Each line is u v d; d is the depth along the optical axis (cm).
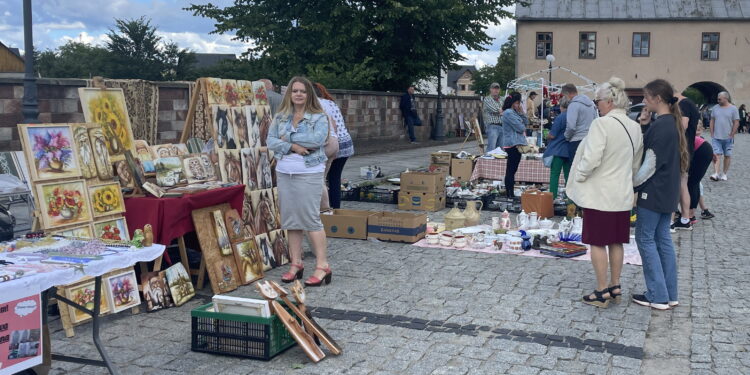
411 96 2506
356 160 1900
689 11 4316
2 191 562
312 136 611
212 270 596
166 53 7875
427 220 933
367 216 827
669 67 4338
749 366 441
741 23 4256
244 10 2636
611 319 531
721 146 1453
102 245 405
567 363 441
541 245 775
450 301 576
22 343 345
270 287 457
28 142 499
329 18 2473
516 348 468
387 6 2491
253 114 714
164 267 654
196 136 743
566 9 4391
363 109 2292
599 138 539
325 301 575
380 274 665
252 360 449
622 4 4384
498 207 1052
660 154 541
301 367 435
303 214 616
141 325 520
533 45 4425
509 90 2511
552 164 1007
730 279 659
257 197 693
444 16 2452
